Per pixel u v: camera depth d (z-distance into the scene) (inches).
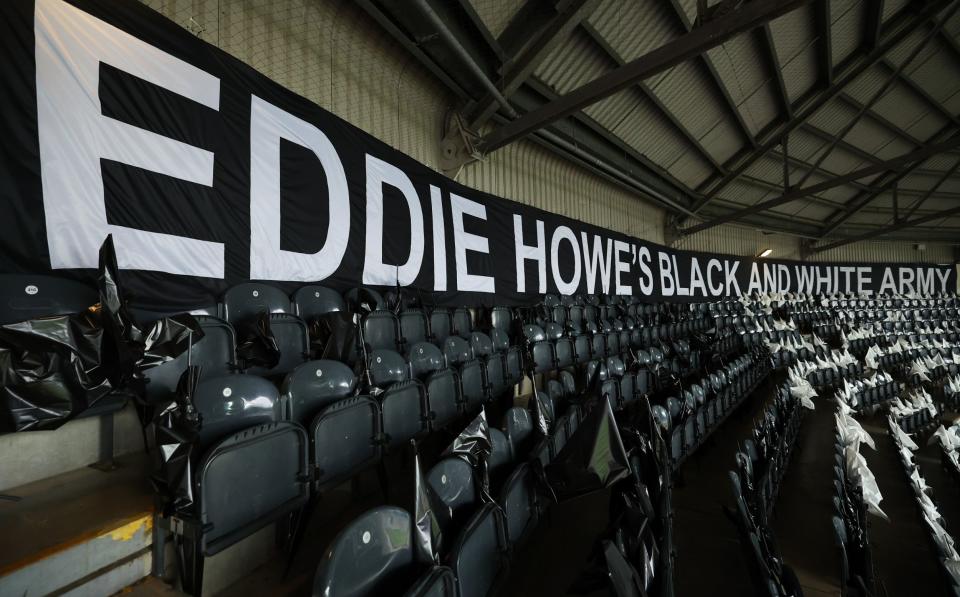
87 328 57.2
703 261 407.8
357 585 43.9
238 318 98.3
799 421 197.5
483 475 74.2
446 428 110.7
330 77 142.9
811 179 421.4
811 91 320.8
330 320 101.3
